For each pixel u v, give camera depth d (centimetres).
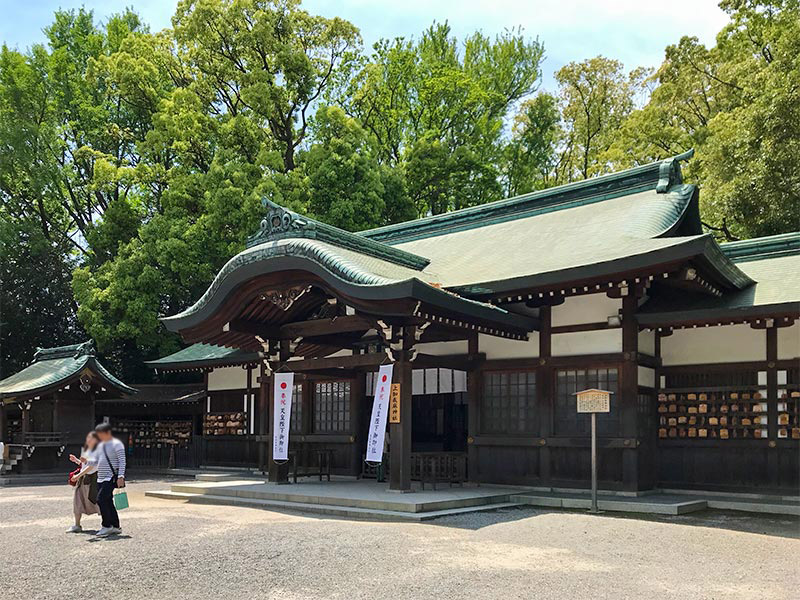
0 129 2942
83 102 3319
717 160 2466
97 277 2877
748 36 2745
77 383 2153
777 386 1299
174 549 877
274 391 1548
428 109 3538
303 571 757
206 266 2702
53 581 718
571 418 1405
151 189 3269
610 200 1725
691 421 1388
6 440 2178
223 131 2889
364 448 1755
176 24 3062
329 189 2836
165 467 2391
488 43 3822
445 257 1750
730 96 2856
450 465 1504
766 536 980
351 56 3281
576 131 3869
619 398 1340
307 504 1277
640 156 3158
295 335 1544
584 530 1023
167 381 3334
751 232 2355
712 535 986
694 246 1164
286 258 1344
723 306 1286
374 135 3525
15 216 3291
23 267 3166
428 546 892
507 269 1477
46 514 1241
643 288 1323
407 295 1176
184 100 2925
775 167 2173
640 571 768
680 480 1384
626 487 1311
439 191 3422
